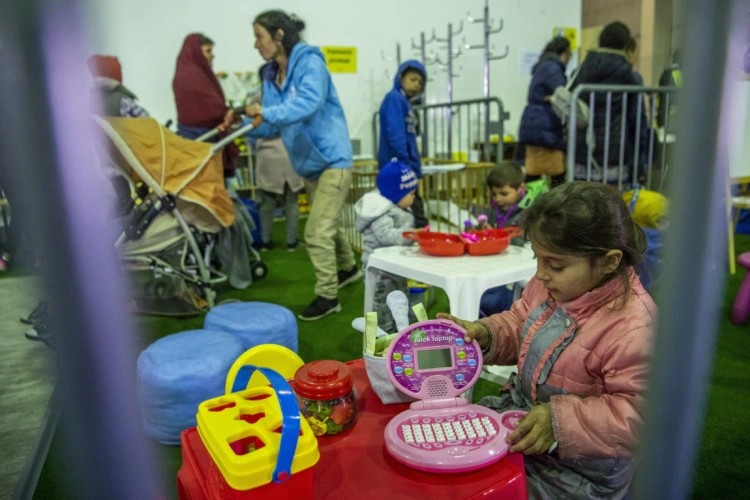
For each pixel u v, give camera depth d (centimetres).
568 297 85
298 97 201
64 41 25
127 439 30
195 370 136
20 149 25
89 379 28
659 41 363
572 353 86
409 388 90
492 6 492
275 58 212
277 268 311
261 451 66
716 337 34
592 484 84
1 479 118
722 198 31
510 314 106
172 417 135
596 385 86
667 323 33
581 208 78
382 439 86
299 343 201
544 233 80
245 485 64
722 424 138
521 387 98
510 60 511
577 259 80
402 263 148
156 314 225
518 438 79
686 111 30
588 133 232
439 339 94
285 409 67
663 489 36
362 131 484
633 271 88
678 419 35
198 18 406
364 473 77
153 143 202
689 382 34
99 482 30
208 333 159
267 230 356
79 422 28
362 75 471
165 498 35
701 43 29
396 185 201
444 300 234
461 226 304
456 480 74
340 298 252
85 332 28
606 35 246
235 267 269
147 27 388
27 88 25
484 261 148
